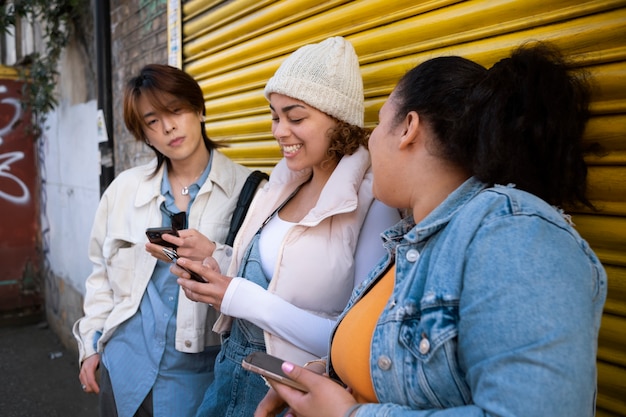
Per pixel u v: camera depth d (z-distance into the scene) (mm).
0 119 5691
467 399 765
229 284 1361
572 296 685
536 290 682
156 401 1824
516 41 1362
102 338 1949
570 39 1235
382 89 1787
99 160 3963
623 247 1168
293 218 1510
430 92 930
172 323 1846
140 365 1854
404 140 949
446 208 887
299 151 1421
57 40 4762
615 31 1153
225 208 1934
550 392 647
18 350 5180
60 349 5195
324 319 1319
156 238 1571
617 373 1191
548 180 890
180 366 1837
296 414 1013
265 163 2520
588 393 671
